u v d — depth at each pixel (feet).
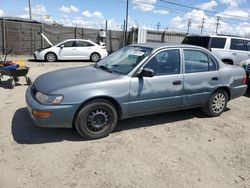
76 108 13.21
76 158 12.21
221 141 14.90
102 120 14.20
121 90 14.19
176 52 16.28
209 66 17.69
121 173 11.21
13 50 61.21
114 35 73.10
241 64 28.14
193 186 10.61
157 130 15.88
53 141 13.76
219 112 18.86
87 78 14.29
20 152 12.51
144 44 17.21
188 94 16.71
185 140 14.74
